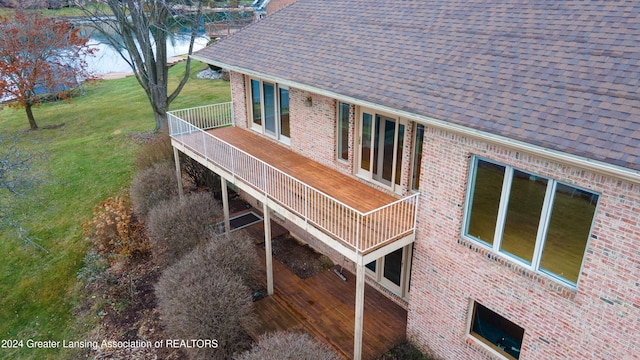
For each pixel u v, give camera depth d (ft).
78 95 117.80
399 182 34.63
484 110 24.17
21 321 44.83
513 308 26.05
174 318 33.58
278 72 38.04
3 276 50.80
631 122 19.74
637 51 22.57
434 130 27.63
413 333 33.35
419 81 28.71
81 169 70.03
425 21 34.86
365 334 34.40
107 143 79.97
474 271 27.71
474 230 27.63
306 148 43.34
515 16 29.68
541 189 23.30
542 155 21.53
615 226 20.56
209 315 32.89
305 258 44.96
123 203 58.18
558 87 23.09
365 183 37.60
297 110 42.91
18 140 76.23
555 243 23.49
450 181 27.61
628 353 21.57
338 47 37.58
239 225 52.03
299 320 36.11
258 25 49.83
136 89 120.57
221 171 44.57
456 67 28.25
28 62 86.12
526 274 24.76
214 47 49.57
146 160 62.28
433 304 31.19
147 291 44.01
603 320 22.09
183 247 43.65
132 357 36.32
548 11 28.43
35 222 58.34
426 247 30.58
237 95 52.54
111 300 43.68
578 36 25.34
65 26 89.30
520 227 24.91
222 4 100.12
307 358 27.40
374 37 36.42
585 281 22.34
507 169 24.56
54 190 64.85
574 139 20.40
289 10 49.73
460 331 29.78
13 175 58.13
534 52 25.99
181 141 51.01
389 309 37.11
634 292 20.65
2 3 84.53
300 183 34.30
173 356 35.70
